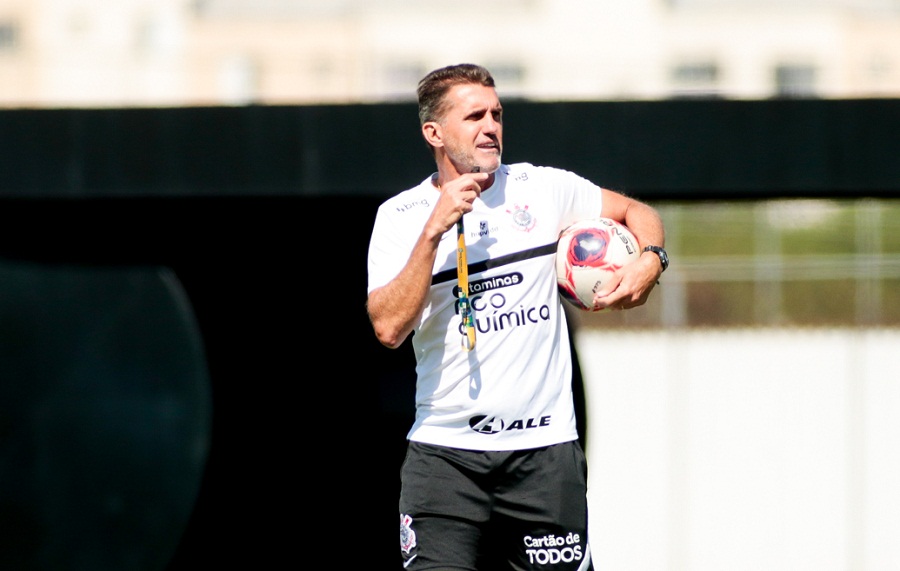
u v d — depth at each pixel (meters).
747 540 37.19
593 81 28.27
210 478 26.91
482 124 9.62
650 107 17.67
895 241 37.84
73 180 18.39
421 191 10.26
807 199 18.75
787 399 37.72
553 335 10.06
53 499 21.39
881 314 37.72
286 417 27.12
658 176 17.69
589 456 34.34
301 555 27.06
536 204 10.12
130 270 21.53
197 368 21.42
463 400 9.86
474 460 9.94
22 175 18.39
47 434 21.44
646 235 10.30
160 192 18.31
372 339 27.00
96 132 18.39
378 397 27.09
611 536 37.88
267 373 27.05
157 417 21.45
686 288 38.66
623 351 38.53
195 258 26.22
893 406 37.31
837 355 37.53
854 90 31.14
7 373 21.48
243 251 26.33
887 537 36.75
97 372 21.48
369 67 31.12
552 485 9.94
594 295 9.99
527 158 17.80
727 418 37.91
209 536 26.97
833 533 36.91
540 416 9.91
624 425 38.25
